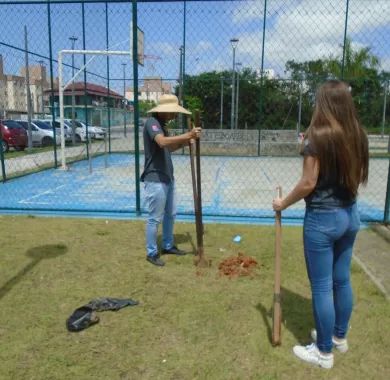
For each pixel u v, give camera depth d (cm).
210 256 470
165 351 289
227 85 1803
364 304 355
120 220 624
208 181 1030
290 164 1411
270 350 290
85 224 601
